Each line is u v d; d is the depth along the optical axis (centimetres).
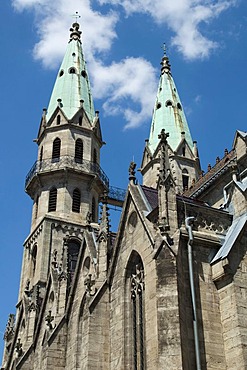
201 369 2728
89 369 3491
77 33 8781
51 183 7088
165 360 2658
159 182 3259
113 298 3638
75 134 7450
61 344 4425
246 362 2677
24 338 5794
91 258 4375
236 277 2916
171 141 7394
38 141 7631
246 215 3198
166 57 8519
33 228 6981
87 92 8000
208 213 3284
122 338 3356
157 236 3042
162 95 7975
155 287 3083
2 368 6200
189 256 3012
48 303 5222
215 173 4700
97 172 7306
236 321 2797
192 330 2814
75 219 6831
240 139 4312
